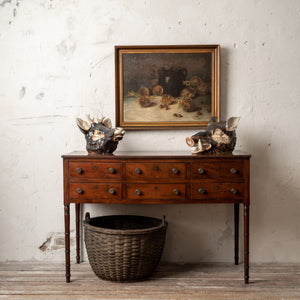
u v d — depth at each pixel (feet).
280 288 8.29
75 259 10.15
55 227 10.16
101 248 8.41
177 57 9.80
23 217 10.13
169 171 8.35
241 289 8.23
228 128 8.77
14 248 10.15
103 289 8.24
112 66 9.92
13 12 9.85
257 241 10.09
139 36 9.86
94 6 9.83
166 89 9.86
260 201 10.05
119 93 9.86
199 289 8.24
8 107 9.98
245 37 9.83
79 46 9.89
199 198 8.38
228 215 10.09
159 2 9.80
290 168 9.99
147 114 9.90
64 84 9.95
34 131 10.02
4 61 9.91
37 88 9.96
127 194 8.39
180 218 10.12
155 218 9.60
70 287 8.35
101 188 8.39
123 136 9.64
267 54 9.85
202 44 9.82
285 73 9.87
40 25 9.87
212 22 9.82
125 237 8.25
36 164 10.07
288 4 9.76
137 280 8.66
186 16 9.81
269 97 9.93
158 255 8.80
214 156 8.30
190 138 8.77
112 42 9.87
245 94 9.93
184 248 10.15
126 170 8.36
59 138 10.02
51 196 10.12
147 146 9.99
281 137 9.96
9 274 9.17
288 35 9.81
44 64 9.93
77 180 8.42
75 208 9.90
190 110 9.89
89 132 8.87
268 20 9.80
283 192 10.02
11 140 10.03
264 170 10.01
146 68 9.82
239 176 8.36
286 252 10.07
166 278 8.92
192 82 9.84
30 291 8.13
